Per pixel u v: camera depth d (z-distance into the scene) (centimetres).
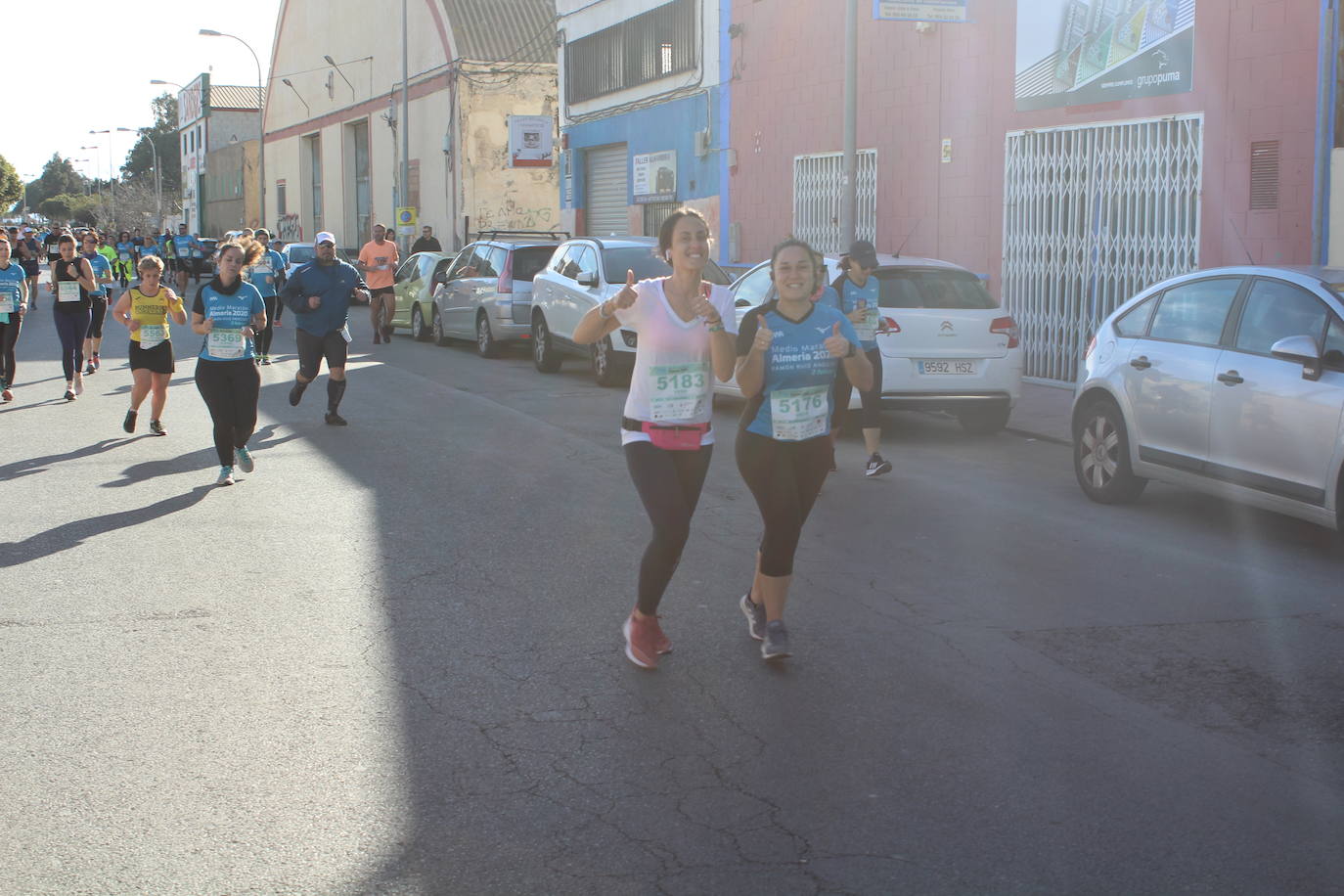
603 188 2822
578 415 1277
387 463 998
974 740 451
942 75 1667
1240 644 566
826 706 483
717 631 577
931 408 1122
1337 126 1192
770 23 2078
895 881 349
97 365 1638
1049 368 1523
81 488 894
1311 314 730
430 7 3794
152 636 562
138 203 9312
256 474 950
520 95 3700
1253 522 821
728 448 1105
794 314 520
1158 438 821
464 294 1977
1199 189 1317
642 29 2541
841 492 911
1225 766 431
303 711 474
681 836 375
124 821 383
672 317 508
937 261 1174
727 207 2252
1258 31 1250
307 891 342
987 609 615
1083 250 1464
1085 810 395
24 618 587
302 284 1176
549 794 404
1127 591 652
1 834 374
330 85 4872
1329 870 358
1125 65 1391
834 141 1922
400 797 401
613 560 699
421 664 528
